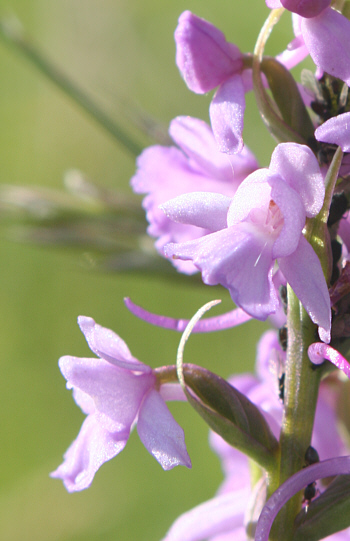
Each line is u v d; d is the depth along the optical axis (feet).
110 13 1.12
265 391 0.54
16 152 1.16
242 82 0.50
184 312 1.04
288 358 0.49
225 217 0.48
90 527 0.99
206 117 1.08
